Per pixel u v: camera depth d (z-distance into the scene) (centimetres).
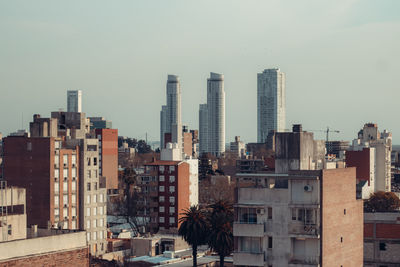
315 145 12794
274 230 11338
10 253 9869
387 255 15025
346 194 12169
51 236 10538
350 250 12362
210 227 17912
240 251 11488
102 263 18525
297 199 11269
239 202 11538
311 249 11275
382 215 15112
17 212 12150
